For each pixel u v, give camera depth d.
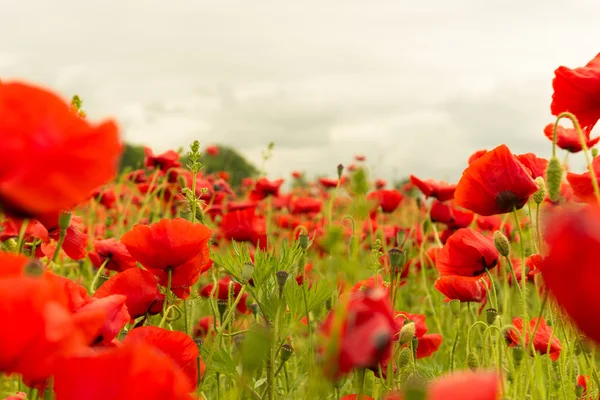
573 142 1.47
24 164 0.79
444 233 1.89
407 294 2.08
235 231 1.62
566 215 0.61
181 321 1.60
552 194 1.11
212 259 1.28
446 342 1.63
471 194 1.26
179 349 1.07
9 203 0.82
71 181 0.82
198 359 1.10
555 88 1.19
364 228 2.08
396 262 1.24
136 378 0.74
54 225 1.20
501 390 1.15
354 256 0.92
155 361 0.75
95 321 0.92
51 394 0.99
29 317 0.74
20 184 0.79
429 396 0.67
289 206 3.07
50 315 0.75
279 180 2.33
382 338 0.89
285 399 1.28
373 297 0.92
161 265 1.22
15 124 0.79
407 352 1.16
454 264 1.34
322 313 1.44
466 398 0.65
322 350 0.97
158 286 1.25
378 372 1.13
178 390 0.75
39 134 0.80
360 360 0.90
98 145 0.83
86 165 0.83
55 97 0.82
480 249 1.33
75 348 0.77
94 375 0.74
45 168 0.80
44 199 0.80
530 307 1.67
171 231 1.21
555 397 1.29
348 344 0.91
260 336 0.76
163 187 2.13
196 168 1.35
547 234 0.62
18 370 0.77
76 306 1.00
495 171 1.25
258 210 3.12
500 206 1.26
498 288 1.56
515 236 1.91
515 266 1.55
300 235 1.25
